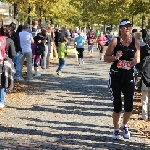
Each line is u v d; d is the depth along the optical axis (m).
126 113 7.50
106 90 14.23
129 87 7.37
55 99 12.12
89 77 18.23
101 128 8.46
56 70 20.20
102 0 38.41
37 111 10.20
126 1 25.19
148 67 8.97
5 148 6.78
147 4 24.23
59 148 6.87
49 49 21.30
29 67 16.52
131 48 7.23
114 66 7.36
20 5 25.67
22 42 16.12
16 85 14.74
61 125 8.67
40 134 7.83
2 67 10.08
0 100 10.59
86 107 10.91
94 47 48.41
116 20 55.53
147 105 9.38
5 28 10.98
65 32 28.23
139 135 7.97
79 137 7.67
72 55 33.50
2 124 8.60
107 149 6.89
